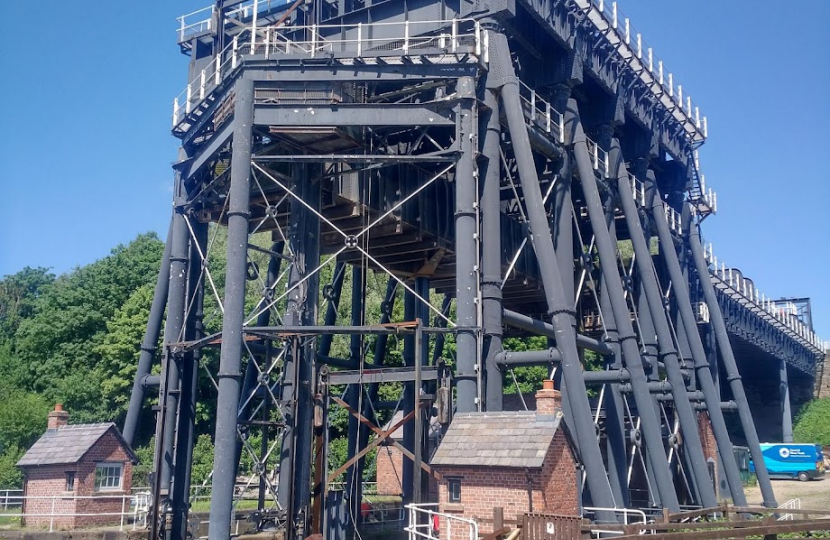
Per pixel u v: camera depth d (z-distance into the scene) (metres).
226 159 25.36
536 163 30.34
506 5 24.23
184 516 24.44
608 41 30.64
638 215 32.56
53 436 29.14
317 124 22.42
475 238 22.30
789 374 87.06
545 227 23.27
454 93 23.42
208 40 29.30
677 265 34.72
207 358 53.88
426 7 25.70
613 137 32.19
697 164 41.28
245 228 21.45
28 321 65.75
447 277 36.16
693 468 29.67
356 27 26.75
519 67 27.84
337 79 22.47
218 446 20.02
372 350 58.31
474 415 19.84
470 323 21.92
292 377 21.94
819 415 82.75
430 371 21.80
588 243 36.19
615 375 26.91
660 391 31.41
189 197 26.81
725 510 22.48
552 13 26.91
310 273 23.31
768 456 68.31
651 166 40.12
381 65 22.61
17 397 52.47
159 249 60.38
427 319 32.66
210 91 24.45
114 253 60.81
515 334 40.56
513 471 17.75
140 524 26.33
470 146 22.50
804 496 53.09
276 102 22.52
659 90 34.88
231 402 20.33
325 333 21.70
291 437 20.94
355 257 31.31
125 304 54.16
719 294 51.34
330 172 24.97
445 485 18.84
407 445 30.39
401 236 29.00
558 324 22.66
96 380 53.38
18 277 92.06
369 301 61.28
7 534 25.72
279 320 24.27
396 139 27.36
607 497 21.67
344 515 22.45
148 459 49.34
